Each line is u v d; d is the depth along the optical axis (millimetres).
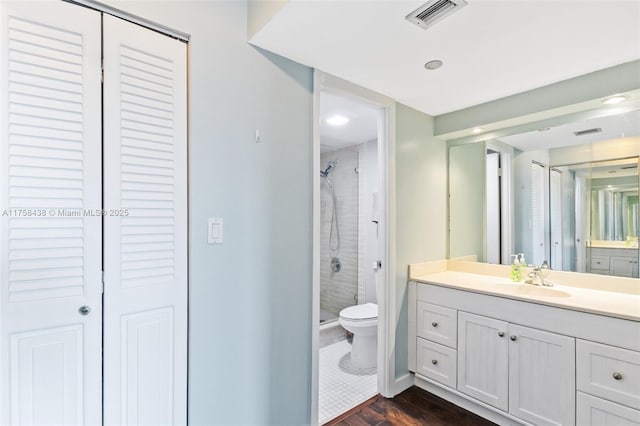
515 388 1772
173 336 1313
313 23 1362
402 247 2320
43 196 1048
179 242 1330
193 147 1360
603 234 1941
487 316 1907
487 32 1406
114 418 1174
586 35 1420
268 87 1603
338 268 3859
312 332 1769
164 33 1312
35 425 1035
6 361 994
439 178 2652
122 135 1190
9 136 991
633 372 1394
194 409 1363
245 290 1517
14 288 1007
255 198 1553
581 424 1534
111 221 1169
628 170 1857
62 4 1078
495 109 2242
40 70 1039
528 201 2264
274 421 1616
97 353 1143
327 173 4004
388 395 2195
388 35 1447
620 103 1860
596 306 1551
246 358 1520
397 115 2297
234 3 1490
